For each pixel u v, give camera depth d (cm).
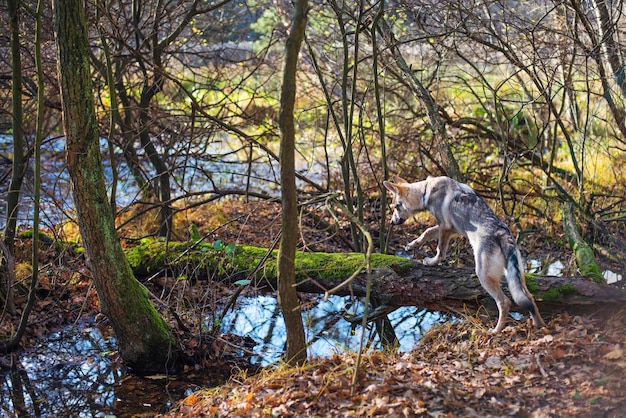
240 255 806
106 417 578
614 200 1041
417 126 1123
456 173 898
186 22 981
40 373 667
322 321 802
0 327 724
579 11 844
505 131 1161
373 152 1195
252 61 1349
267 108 1223
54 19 588
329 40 1122
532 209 1081
